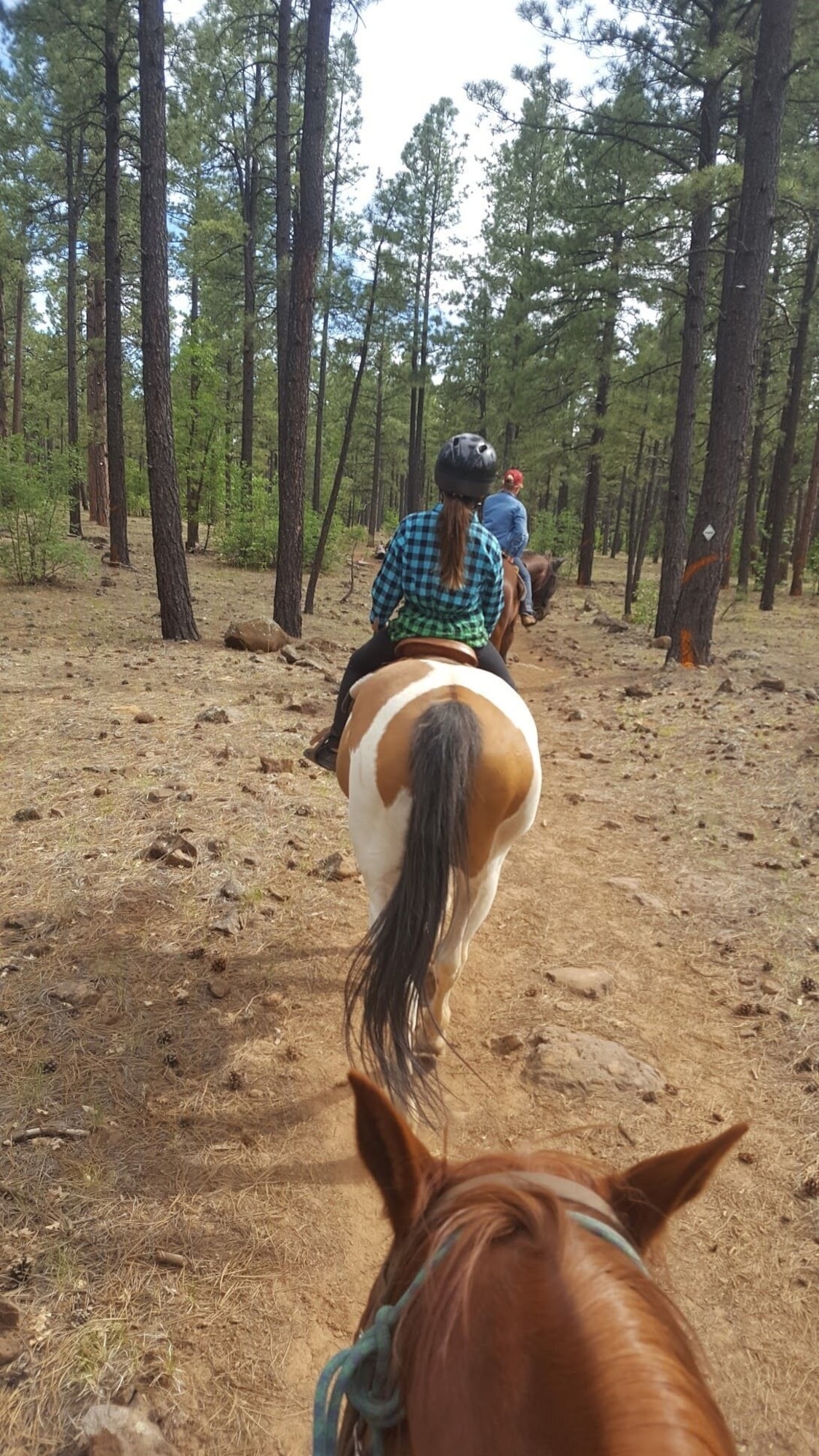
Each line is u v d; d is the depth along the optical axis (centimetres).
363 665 409
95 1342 256
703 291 1506
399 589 380
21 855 526
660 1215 128
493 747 314
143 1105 352
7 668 995
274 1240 302
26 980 412
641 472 2188
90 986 413
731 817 702
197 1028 399
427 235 3550
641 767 838
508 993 462
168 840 550
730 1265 309
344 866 560
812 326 2236
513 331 2811
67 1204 302
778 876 595
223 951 458
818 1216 329
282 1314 277
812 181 1471
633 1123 371
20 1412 236
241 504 2409
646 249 1568
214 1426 243
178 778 664
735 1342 283
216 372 2569
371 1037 288
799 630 1925
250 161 2473
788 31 1126
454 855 289
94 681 966
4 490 1608
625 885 587
